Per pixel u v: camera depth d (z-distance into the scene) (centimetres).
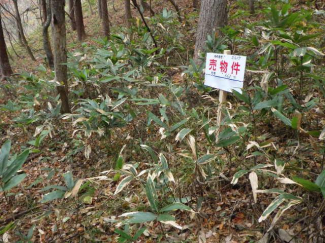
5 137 443
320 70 350
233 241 193
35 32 1747
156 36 600
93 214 253
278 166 170
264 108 239
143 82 389
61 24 396
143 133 348
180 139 202
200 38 492
